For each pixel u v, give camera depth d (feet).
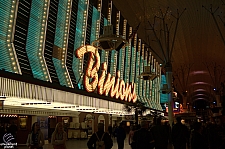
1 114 61.77
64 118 83.05
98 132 23.39
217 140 28.25
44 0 42.19
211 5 88.58
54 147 25.85
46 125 67.67
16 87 31.30
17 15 36.24
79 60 54.85
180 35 117.08
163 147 33.14
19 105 46.93
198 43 136.87
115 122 112.37
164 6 89.45
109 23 71.46
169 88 76.43
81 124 81.87
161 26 102.06
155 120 36.70
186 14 96.17
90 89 51.11
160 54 134.62
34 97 34.35
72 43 52.37
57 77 44.47
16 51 35.47
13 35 34.91
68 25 49.37
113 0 74.84
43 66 40.88
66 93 43.06
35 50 40.42
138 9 88.99
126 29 90.22
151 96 121.49
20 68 34.94
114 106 66.44
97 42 29.81
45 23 41.78
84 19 56.75
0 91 28.84
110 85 61.93
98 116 86.53
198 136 24.56
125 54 86.02
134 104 81.05
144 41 104.99
